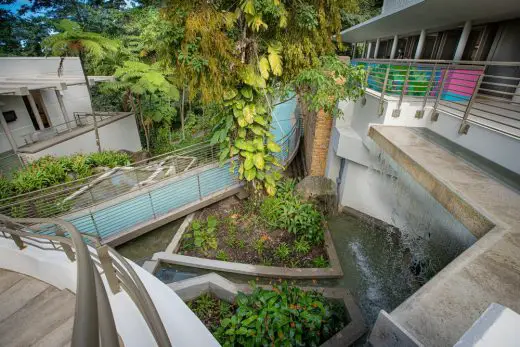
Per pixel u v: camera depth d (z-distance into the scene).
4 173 7.57
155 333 1.33
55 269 2.61
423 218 4.03
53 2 17.67
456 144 4.46
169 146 11.95
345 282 5.21
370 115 6.02
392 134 4.89
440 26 7.23
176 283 4.70
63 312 2.39
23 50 17.81
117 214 5.88
